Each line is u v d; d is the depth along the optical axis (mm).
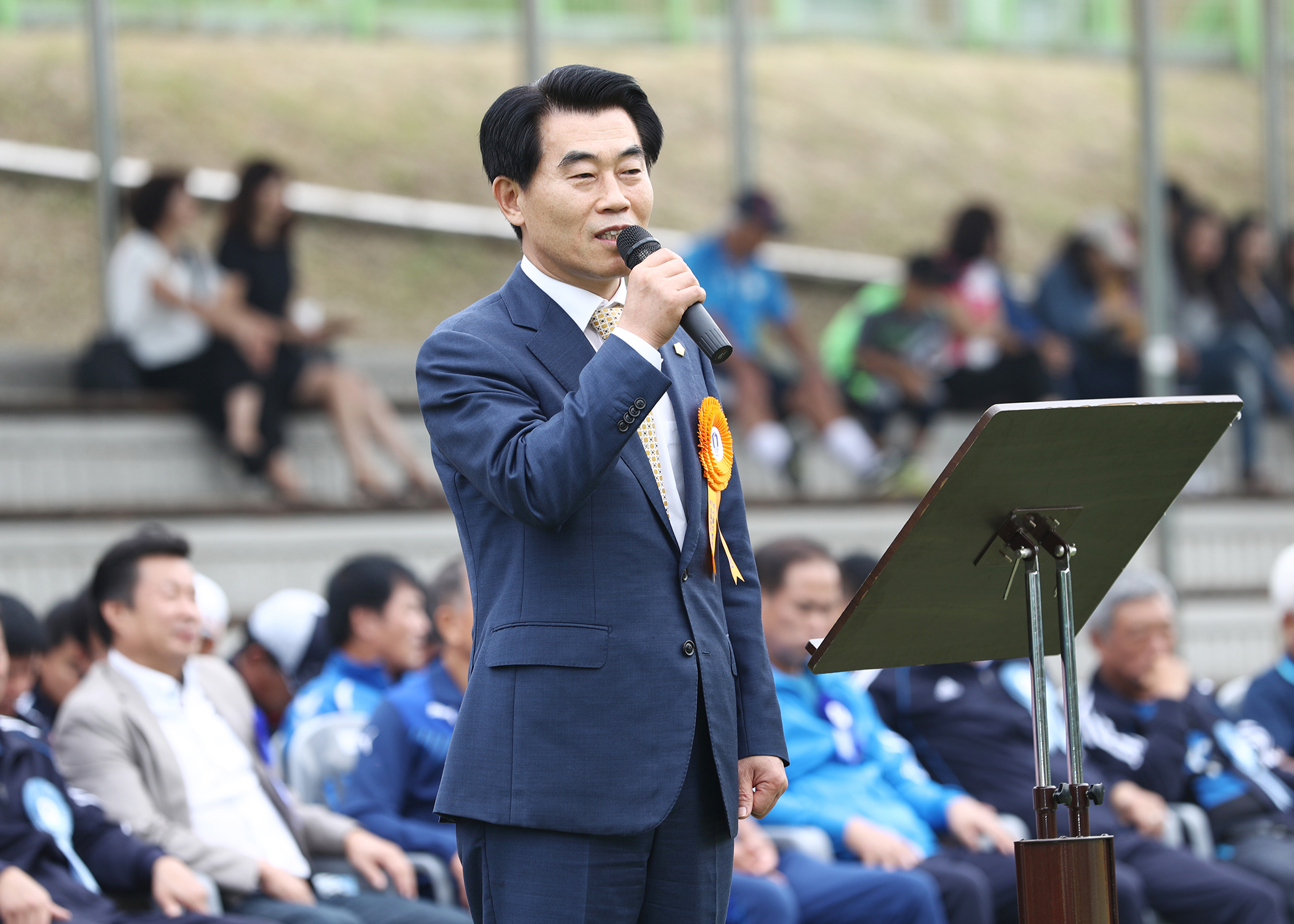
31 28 26641
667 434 7895
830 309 33250
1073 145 36750
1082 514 7762
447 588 14523
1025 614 8227
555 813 7285
